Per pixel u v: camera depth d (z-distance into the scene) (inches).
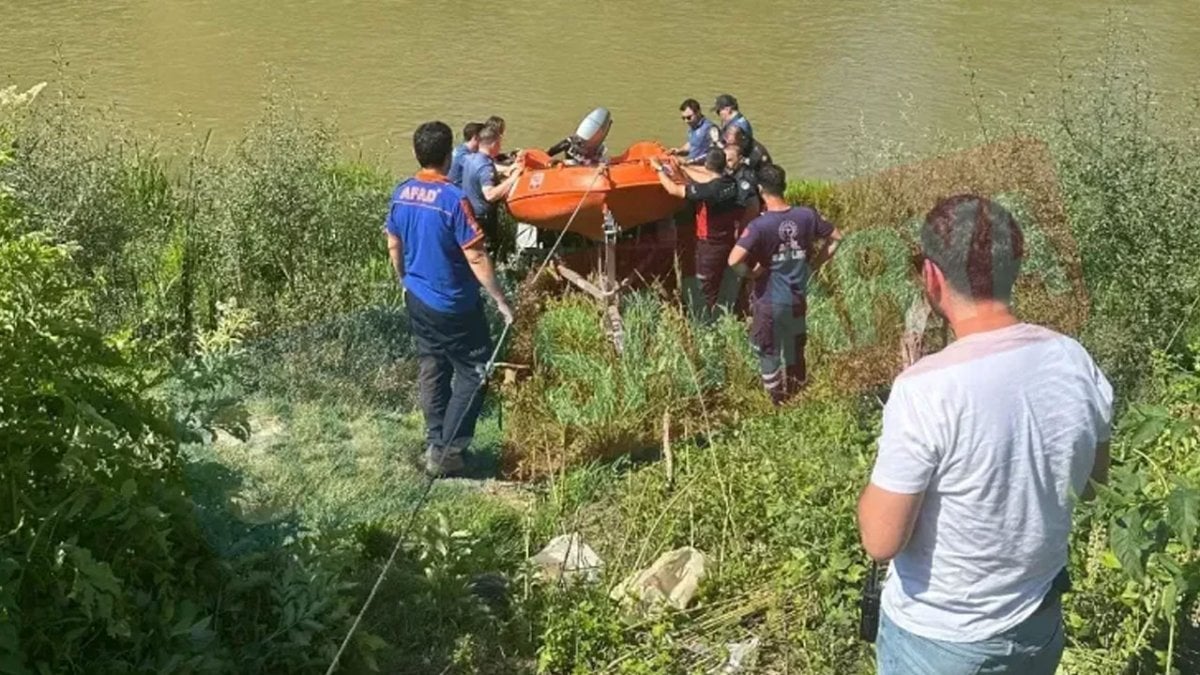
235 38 832.3
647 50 824.3
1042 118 349.7
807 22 903.1
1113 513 133.8
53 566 142.8
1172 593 134.2
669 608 179.9
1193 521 126.7
